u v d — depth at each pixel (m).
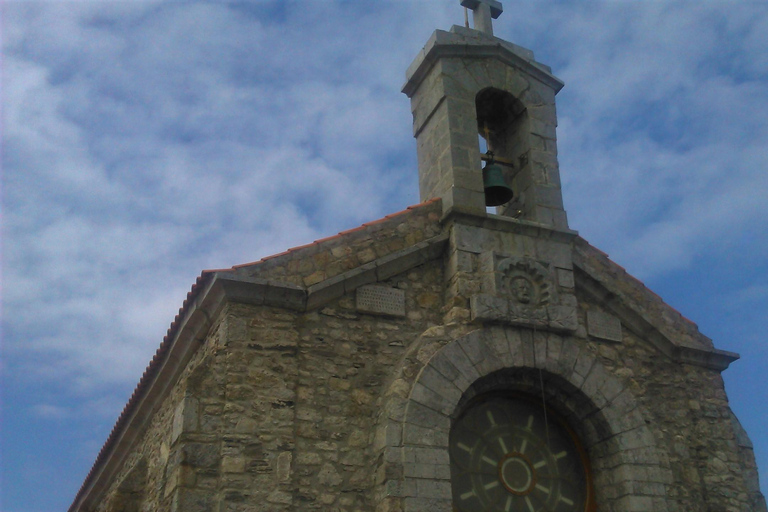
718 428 12.02
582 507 11.03
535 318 11.09
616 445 10.91
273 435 9.46
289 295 10.26
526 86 13.06
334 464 9.64
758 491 11.75
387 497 9.27
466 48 12.75
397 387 10.00
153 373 12.31
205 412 9.39
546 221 12.05
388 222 11.40
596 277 12.09
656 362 12.20
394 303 10.89
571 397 11.28
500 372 10.82
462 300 10.95
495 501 10.55
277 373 9.84
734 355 12.67
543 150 12.68
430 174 12.41
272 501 9.10
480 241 11.45
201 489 8.95
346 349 10.38
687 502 11.16
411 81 13.16
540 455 11.13
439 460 9.67
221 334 9.95
